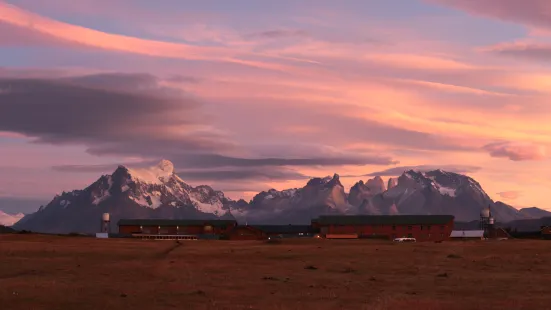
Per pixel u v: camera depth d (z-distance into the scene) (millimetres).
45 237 187625
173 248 151500
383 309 54875
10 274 84875
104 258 117812
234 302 59875
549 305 58531
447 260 114188
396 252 134375
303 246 162500
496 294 66938
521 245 155125
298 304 58812
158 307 56375
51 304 57375
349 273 91188
